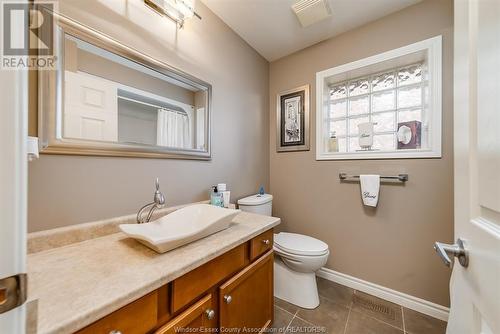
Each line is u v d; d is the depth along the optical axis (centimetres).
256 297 104
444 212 131
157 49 111
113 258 69
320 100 181
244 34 171
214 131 149
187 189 130
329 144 182
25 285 24
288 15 150
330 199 177
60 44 78
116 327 50
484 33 42
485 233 41
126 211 99
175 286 65
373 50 155
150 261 67
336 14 149
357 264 164
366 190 152
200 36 137
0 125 22
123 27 97
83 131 85
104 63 92
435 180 134
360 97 179
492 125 39
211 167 147
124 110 100
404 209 145
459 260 51
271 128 214
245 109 180
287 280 152
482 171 42
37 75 74
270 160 214
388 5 141
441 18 132
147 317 57
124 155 98
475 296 44
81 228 83
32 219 73
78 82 84
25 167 23
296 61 195
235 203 169
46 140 75
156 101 113
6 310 22
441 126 131
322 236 181
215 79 149
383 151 152
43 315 43
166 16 116
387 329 124
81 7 84
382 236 153
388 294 150
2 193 22
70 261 67
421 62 151
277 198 209
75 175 83
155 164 112
